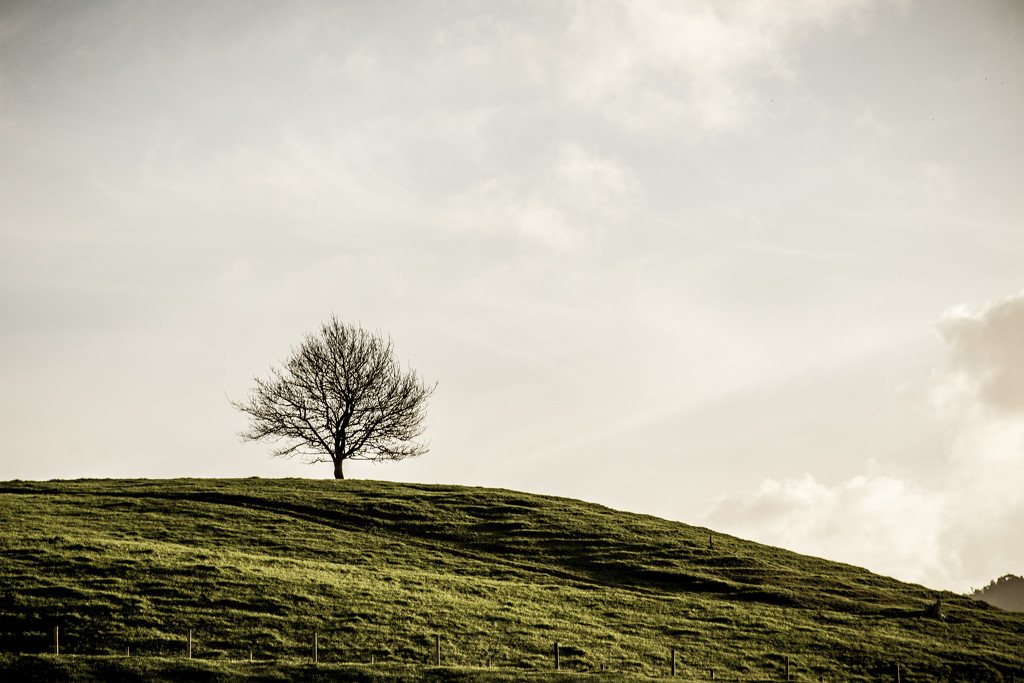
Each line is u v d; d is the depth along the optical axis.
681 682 37.38
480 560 60.22
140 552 51.28
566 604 51.53
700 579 59.59
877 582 63.88
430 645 42.09
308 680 34.66
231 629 41.31
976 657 48.53
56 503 65.62
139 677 33.84
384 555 58.84
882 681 43.81
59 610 41.28
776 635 49.25
